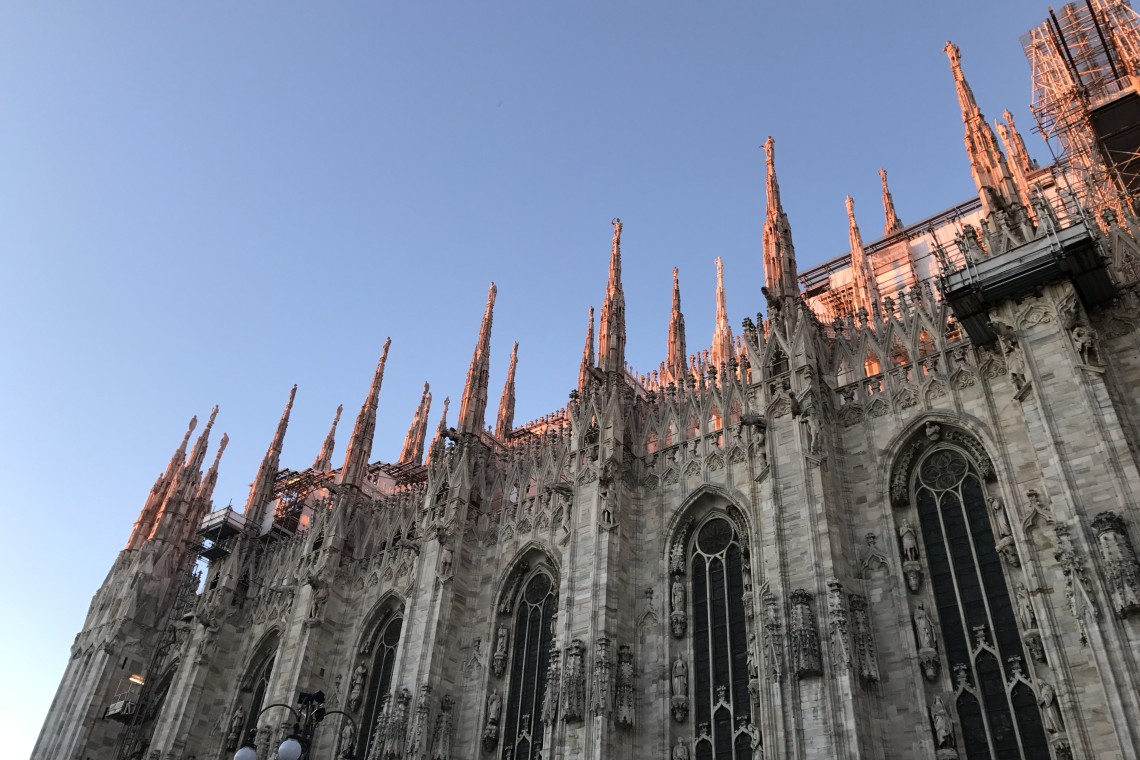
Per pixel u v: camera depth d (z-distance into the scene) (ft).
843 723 77.92
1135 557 68.13
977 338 90.53
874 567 89.04
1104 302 86.12
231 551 158.81
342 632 134.31
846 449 97.81
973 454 89.71
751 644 92.84
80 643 163.73
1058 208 107.65
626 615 102.27
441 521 126.31
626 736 94.02
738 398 109.81
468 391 140.56
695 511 107.34
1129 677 64.75
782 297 109.40
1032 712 75.56
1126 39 121.29
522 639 114.93
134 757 146.20
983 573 83.82
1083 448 74.69
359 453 151.33
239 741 136.67
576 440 118.21
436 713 110.22
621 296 133.28
